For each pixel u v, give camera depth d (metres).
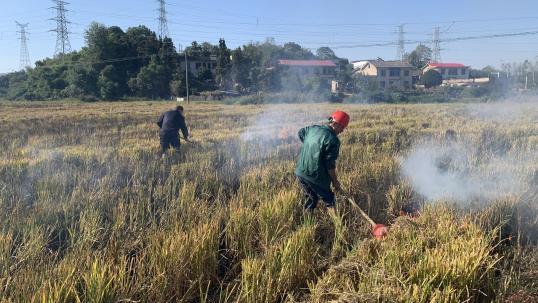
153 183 7.99
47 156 9.77
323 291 3.98
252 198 6.46
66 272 3.97
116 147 11.49
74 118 24.83
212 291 4.50
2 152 11.05
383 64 83.75
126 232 5.43
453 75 95.44
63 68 78.56
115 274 3.84
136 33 82.38
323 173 5.98
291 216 5.62
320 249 5.19
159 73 75.56
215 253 4.64
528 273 4.70
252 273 4.09
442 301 3.77
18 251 4.72
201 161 9.17
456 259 4.21
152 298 3.98
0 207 5.99
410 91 64.69
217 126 18.45
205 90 78.62
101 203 6.42
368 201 6.54
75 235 5.27
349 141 13.30
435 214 5.80
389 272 4.17
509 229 6.00
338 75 73.19
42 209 5.89
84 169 8.65
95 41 76.00
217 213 5.74
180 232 4.78
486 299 4.22
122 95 75.75
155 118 24.86
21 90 79.44
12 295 3.76
